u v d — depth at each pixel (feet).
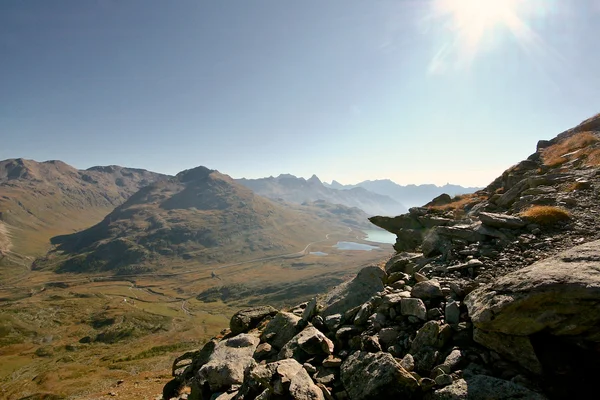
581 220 52.75
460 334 31.76
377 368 30.55
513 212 75.77
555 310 26.00
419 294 40.11
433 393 26.58
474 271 45.52
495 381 25.40
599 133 130.00
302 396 30.71
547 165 112.37
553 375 25.39
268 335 55.26
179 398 60.75
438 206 129.18
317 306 53.93
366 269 56.03
